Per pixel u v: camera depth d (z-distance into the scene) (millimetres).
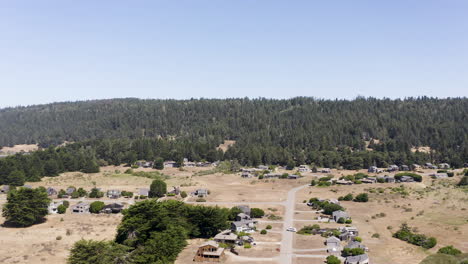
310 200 133625
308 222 108438
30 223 105375
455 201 122812
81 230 100812
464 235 88438
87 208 123250
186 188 160125
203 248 79438
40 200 107625
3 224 105938
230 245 87250
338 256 80250
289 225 105375
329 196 144875
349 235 93562
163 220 84812
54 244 89438
